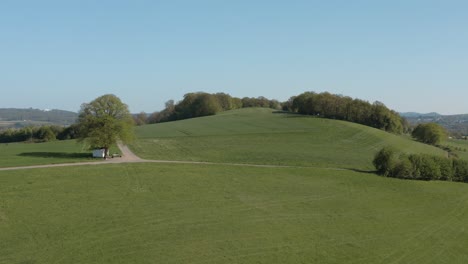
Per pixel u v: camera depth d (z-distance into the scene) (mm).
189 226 41750
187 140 112438
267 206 50750
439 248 41250
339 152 99500
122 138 81688
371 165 84250
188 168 69500
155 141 109062
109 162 73125
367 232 44031
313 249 38000
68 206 45938
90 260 32625
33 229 38625
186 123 156750
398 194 62219
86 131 80250
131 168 67062
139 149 94438
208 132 129375
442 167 75500
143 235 38531
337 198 56844
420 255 38938
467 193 66938
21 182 54344
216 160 81812
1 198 46969
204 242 37719
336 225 45469
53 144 108875
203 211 47062
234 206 49812
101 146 80562
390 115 166375
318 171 73000
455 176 76625
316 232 42688
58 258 32750
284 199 54438
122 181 58156
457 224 49781
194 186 57906
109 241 36688
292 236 40906
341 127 137750
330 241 40406
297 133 125625
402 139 135500
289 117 165125
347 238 41688
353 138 121250
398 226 47062
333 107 167750
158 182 58812
